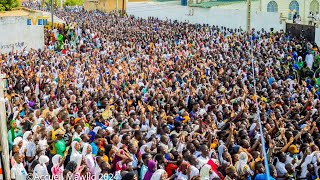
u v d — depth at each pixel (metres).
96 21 49.72
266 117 14.47
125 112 15.73
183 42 34.06
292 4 50.69
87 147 10.87
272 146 11.24
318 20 45.88
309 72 25.33
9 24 32.12
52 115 14.02
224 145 11.64
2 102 9.23
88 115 14.25
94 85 19.94
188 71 23.05
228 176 10.22
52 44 35.91
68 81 20.12
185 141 12.30
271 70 22.83
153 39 35.28
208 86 19.33
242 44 32.72
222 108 15.83
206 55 28.44
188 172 10.04
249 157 11.13
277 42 32.59
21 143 11.09
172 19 55.22
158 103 16.66
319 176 11.05
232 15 47.03
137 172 10.76
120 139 11.89
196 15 51.66
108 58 27.48
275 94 17.91
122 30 41.03
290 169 11.06
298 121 14.69
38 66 23.45
